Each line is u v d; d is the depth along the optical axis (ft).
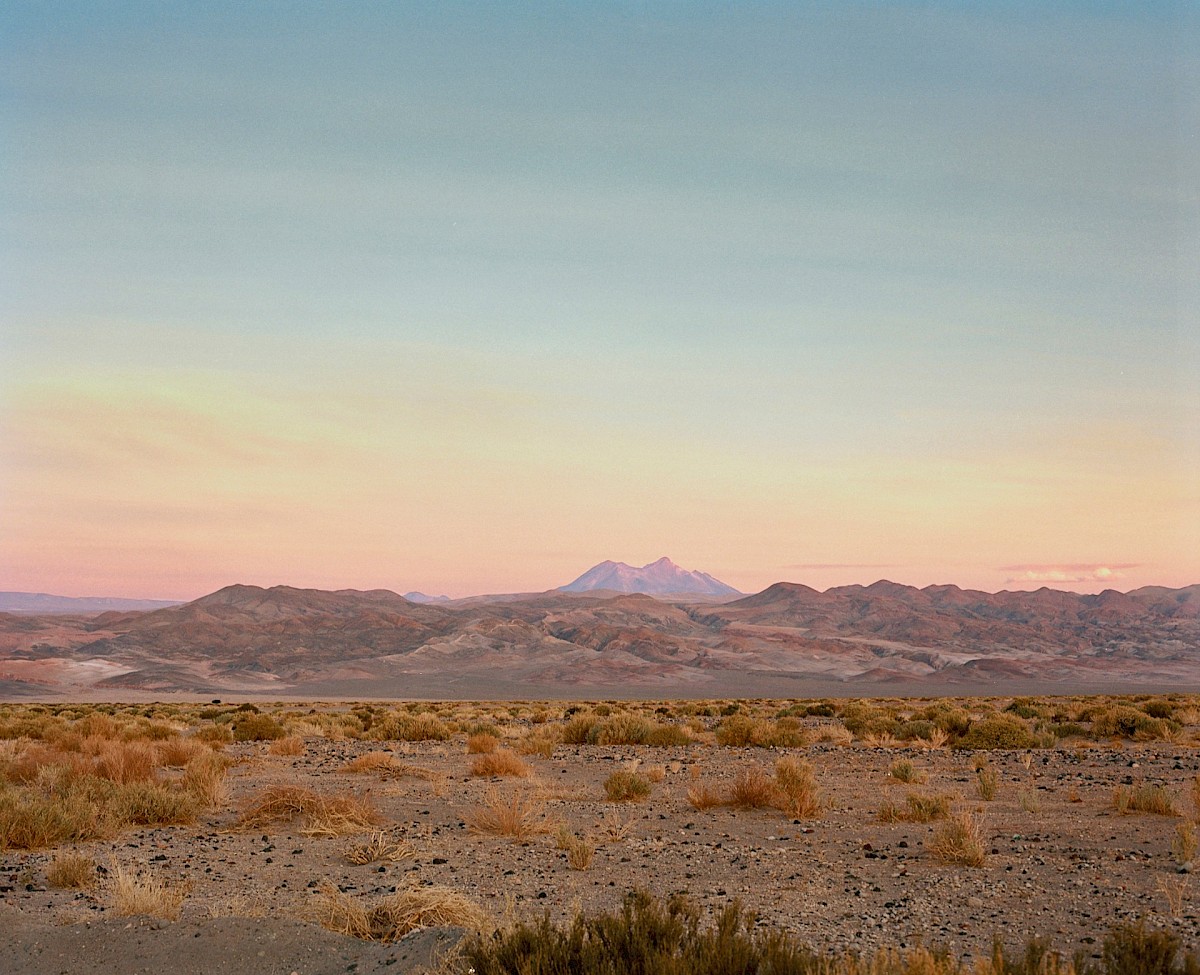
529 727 173.58
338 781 89.35
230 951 35.04
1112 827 60.75
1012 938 36.91
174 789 76.95
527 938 31.01
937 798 67.46
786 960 28.35
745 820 66.80
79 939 36.45
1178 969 29.86
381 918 38.47
